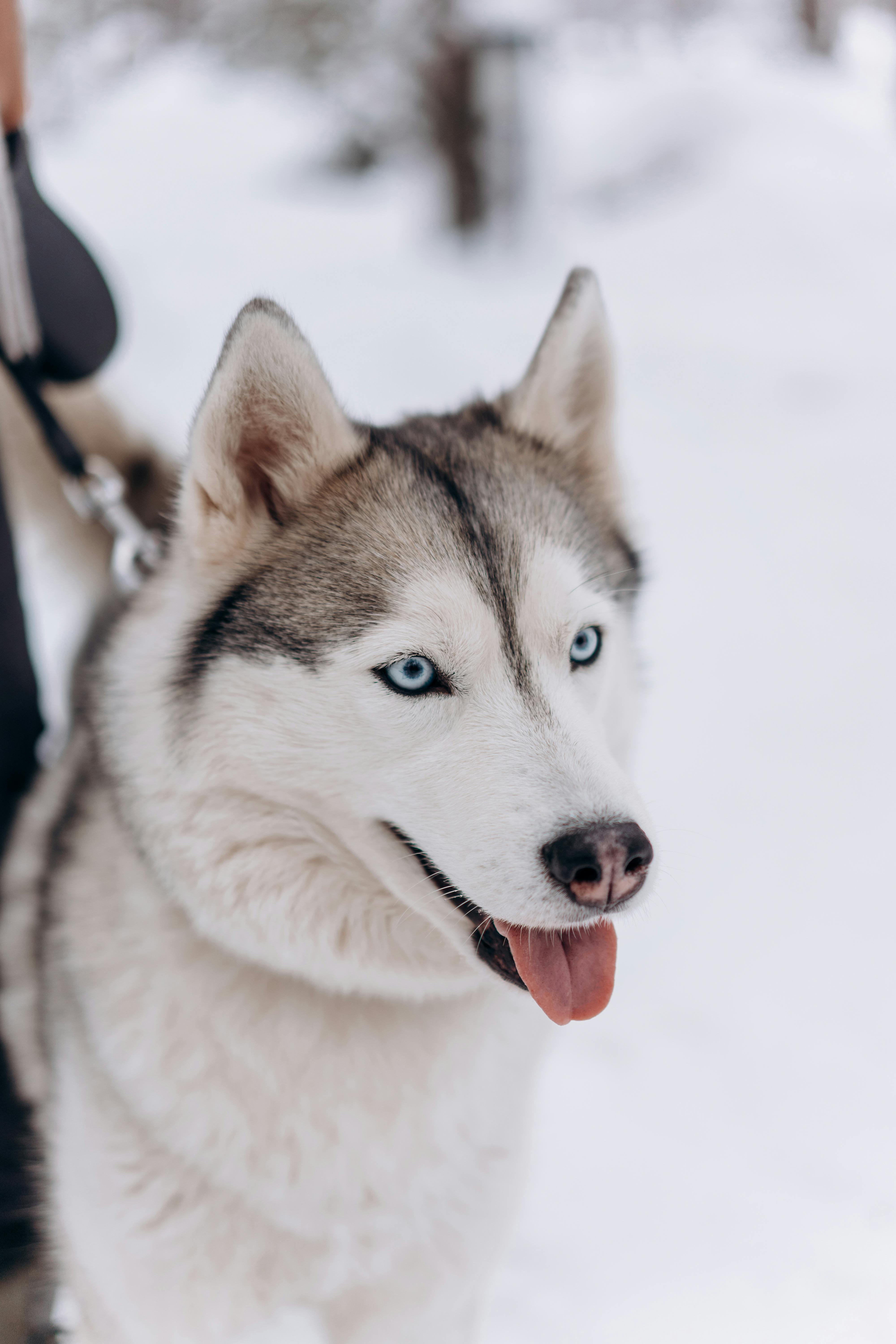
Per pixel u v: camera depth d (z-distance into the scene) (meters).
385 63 13.77
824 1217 2.37
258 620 1.64
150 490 2.61
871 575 5.43
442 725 1.58
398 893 1.63
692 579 5.42
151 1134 1.68
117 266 9.23
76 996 1.77
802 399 7.69
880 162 11.45
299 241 11.69
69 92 17.45
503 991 1.79
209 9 14.78
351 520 1.67
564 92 14.48
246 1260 1.73
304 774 1.62
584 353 1.95
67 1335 2.06
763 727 4.24
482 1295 1.93
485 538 1.64
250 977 1.69
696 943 3.18
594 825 1.44
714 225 10.59
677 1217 2.38
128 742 1.68
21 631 2.15
